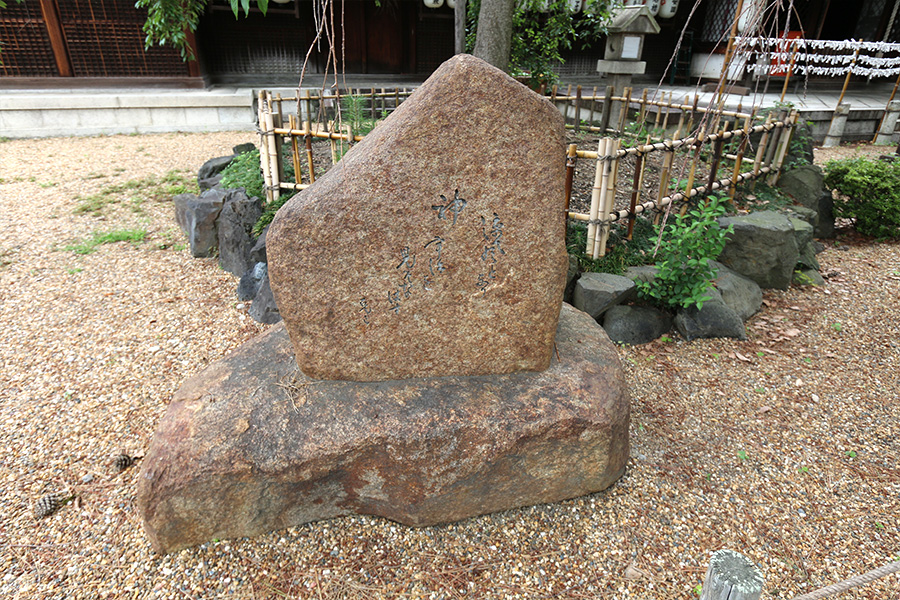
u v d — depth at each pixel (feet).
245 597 7.33
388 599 7.36
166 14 19.04
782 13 40.27
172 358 12.40
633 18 25.99
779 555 8.13
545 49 25.67
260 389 8.30
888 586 7.77
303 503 8.09
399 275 7.88
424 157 7.39
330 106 28.07
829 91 42.42
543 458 8.27
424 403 8.11
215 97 33.22
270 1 35.86
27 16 31.19
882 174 19.88
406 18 38.17
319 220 7.45
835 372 12.67
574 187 18.70
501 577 7.72
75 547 7.95
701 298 13.00
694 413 11.18
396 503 8.18
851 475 9.67
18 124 30.86
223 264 16.60
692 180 17.06
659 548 8.20
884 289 16.70
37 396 11.04
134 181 23.81
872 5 42.73
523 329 8.47
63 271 16.26
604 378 8.88
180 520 7.59
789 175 20.52
